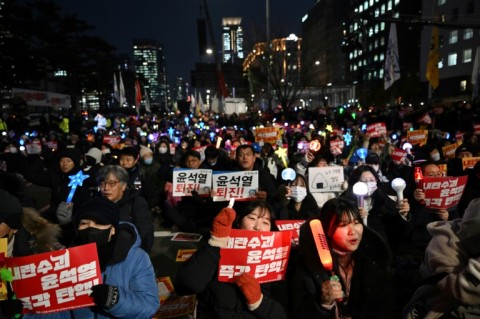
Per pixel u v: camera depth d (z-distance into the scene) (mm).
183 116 41031
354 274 2752
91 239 2525
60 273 2398
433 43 19984
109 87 72562
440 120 18312
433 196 4730
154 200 6398
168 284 5258
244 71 38312
